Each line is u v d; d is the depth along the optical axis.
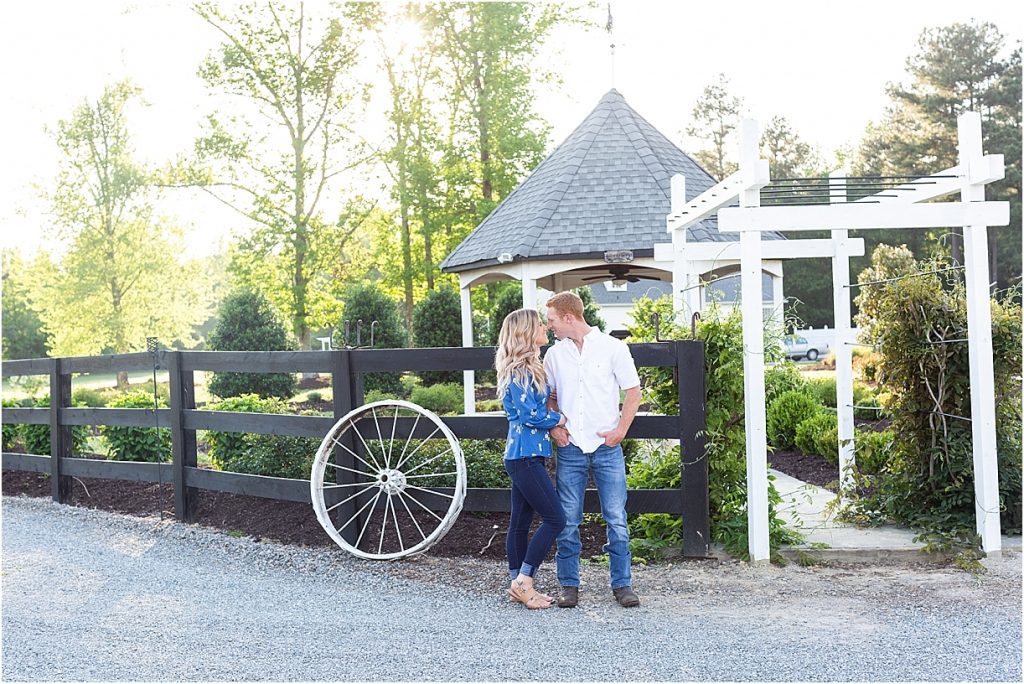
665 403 6.34
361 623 4.83
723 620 4.74
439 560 6.12
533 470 4.98
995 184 33.38
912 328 6.60
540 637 4.52
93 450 11.35
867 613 4.81
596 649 4.31
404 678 3.99
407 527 6.73
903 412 6.66
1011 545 6.24
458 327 19.80
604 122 13.24
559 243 11.51
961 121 6.19
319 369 6.75
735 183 6.36
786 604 5.02
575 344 5.17
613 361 5.10
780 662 4.08
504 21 25.80
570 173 12.47
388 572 5.86
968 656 4.11
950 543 6.03
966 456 6.37
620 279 11.76
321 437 6.74
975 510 6.36
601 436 5.09
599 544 6.23
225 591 5.55
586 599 5.19
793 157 47.16
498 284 25.69
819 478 8.77
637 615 4.87
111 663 4.29
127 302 28.00
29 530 7.72
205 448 12.01
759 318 5.95
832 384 12.52
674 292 8.82
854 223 6.00
